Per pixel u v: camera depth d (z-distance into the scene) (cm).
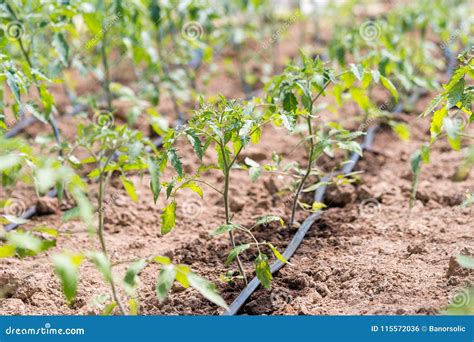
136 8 566
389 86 414
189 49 669
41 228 280
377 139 637
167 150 345
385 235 434
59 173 254
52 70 526
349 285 369
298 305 353
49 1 468
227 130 346
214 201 516
